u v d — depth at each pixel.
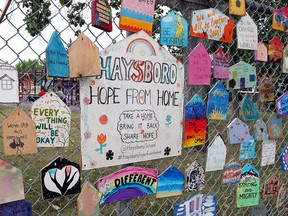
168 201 2.65
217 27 1.69
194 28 1.61
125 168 1.50
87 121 1.34
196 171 1.77
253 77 1.89
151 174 1.59
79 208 1.36
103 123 1.38
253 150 2.01
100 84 1.36
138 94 1.47
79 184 1.35
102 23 1.29
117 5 1.40
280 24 2.07
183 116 1.63
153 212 2.56
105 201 1.45
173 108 1.58
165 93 1.55
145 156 1.52
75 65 1.23
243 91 2.01
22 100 1.18
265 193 2.21
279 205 2.30
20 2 1.17
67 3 1.27
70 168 1.32
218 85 1.75
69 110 1.26
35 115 1.20
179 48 1.67
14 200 1.21
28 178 2.23
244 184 2.03
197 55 1.63
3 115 1.22
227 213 2.47
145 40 1.46
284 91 2.24
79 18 1.30
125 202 1.54
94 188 1.41
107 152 1.41
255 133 2.01
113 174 1.47
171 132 1.59
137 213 2.49
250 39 1.86
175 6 1.61
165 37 1.50
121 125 1.43
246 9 1.93
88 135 1.35
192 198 1.83
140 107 1.48
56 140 1.25
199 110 1.69
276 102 2.09
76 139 1.41
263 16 2.11
